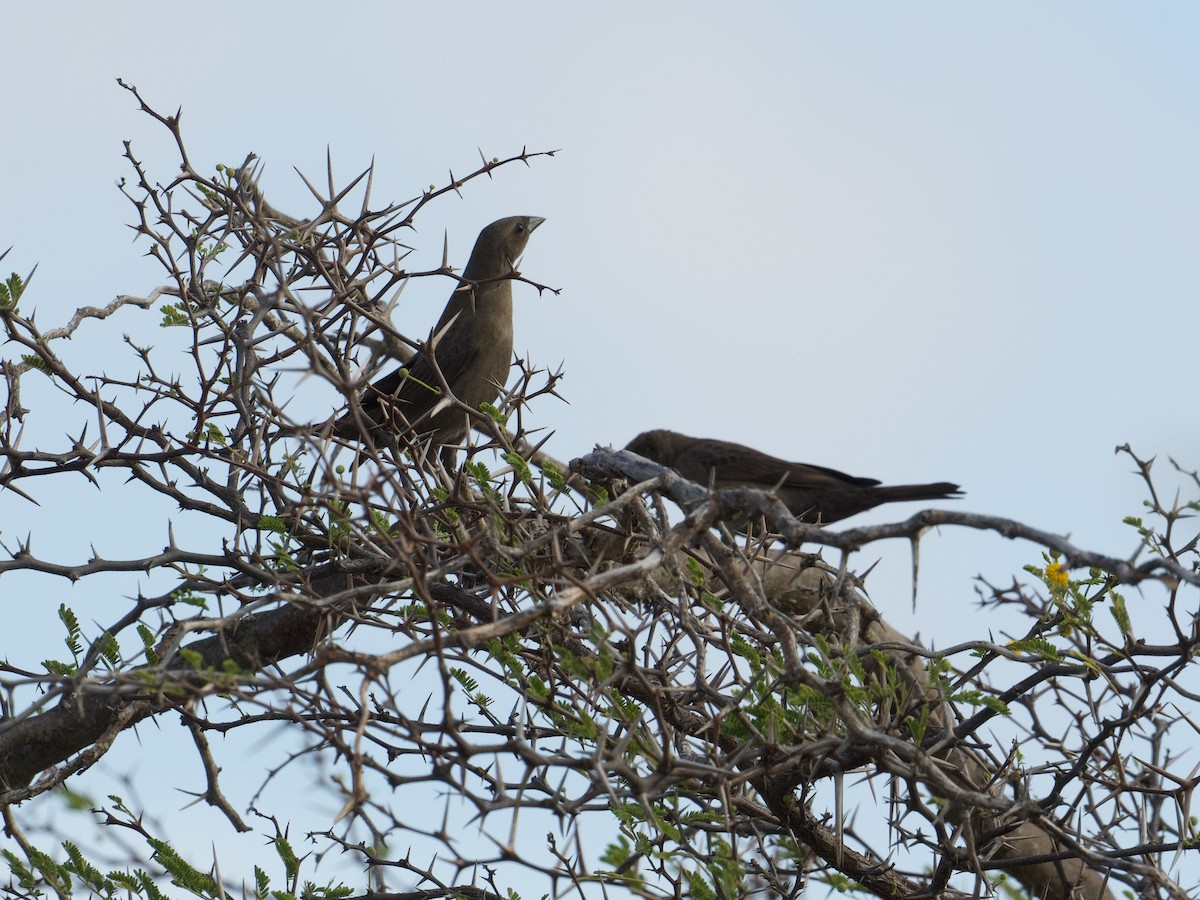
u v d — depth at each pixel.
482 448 11.21
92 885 9.12
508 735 9.50
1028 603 9.35
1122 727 8.95
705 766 7.07
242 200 10.76
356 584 11.32
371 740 9.24
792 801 10.04
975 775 11.03
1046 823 7.58
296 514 9.73
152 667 7.33
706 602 9.43
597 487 10.00
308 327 7.64
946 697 8.38
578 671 7.91
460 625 9.72
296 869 9.34
